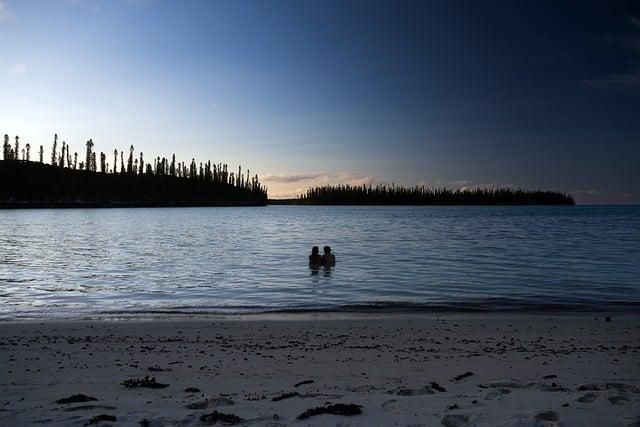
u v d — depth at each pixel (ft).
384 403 21.62
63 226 232.73
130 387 25.48
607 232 186.80
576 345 36.50
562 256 104.78
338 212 522.47
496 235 170.60
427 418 19.29
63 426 19.03
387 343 37.09
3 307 53.72
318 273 80.89
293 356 32.91
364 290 65.57
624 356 32.99
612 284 69.67
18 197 543.80
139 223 268.00
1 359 31.63
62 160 617.62
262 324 44.55
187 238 160.15
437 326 43.86
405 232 188.65
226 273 80.94
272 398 23.09
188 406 21.84
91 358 32.04
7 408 21.71
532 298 59.77
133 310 52.54
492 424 18.11
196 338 38.58
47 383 26.32
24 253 112.27
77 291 63.98
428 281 72.79
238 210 613.93
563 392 23.67
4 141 570.46
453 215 412.77
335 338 38.83
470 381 27.09
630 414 19.29
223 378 27.66
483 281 72.74
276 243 140.87
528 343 37.22
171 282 71.67
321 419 19.35
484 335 40.14
